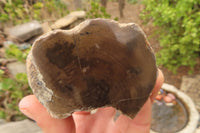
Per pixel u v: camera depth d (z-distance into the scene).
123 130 0.13
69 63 0.09
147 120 0.12
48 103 0.09
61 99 0.09
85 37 0.09
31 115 0.11
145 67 0.09
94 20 0.09
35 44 0.08
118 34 0.09
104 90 0.10
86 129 0.15
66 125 0.11
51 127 0.11
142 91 0.10
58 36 0.08
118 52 0.09
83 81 0.09
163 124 0.25
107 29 0.09
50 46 0.08
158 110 0.27
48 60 0.09
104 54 0.09
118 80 0.09
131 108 0.10
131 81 0.09
